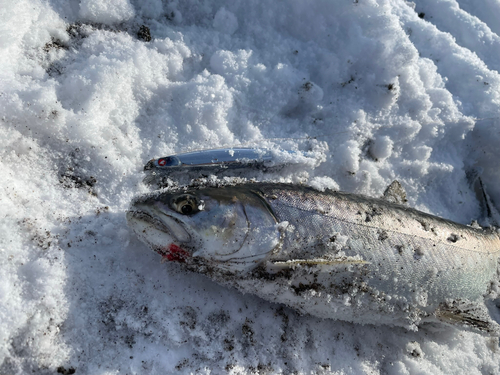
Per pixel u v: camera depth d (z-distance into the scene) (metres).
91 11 0.30
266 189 0.26
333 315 0.27
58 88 0.27
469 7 0.46
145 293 0.24
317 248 0.25
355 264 0.26
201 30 0.33
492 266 0.31
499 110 0.38
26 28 0.27
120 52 0.29
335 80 0.34
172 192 0.24
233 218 0.24
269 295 0.26
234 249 0.24
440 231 0.29
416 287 0.27
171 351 0.23
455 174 0.39
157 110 0.30
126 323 0.23
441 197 0.39
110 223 0.25
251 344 0.26
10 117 0.24
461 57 0.39
